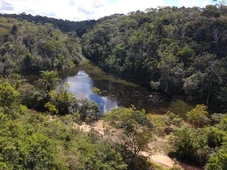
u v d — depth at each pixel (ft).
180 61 177.99
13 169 39.70
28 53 205.77
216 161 52.54
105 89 165.17
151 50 193.26
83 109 109.40
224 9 227.81
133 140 65.00
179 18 233.96
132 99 148.05
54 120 79.66
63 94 112.98
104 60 237.25
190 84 154.92
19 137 48.78
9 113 68.03
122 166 52.47
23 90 110.01
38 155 43.80
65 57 237.25
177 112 130.62
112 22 330.95
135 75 192.13
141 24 267.80
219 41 186.39
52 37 264.93
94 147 58.03
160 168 65.62
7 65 189.26
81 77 195.83
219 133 78.43
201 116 106.01
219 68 155.53
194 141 75.31
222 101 138.21
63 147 55.31
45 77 124.98
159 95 159.63
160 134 73.67
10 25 267.39
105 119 76.18
